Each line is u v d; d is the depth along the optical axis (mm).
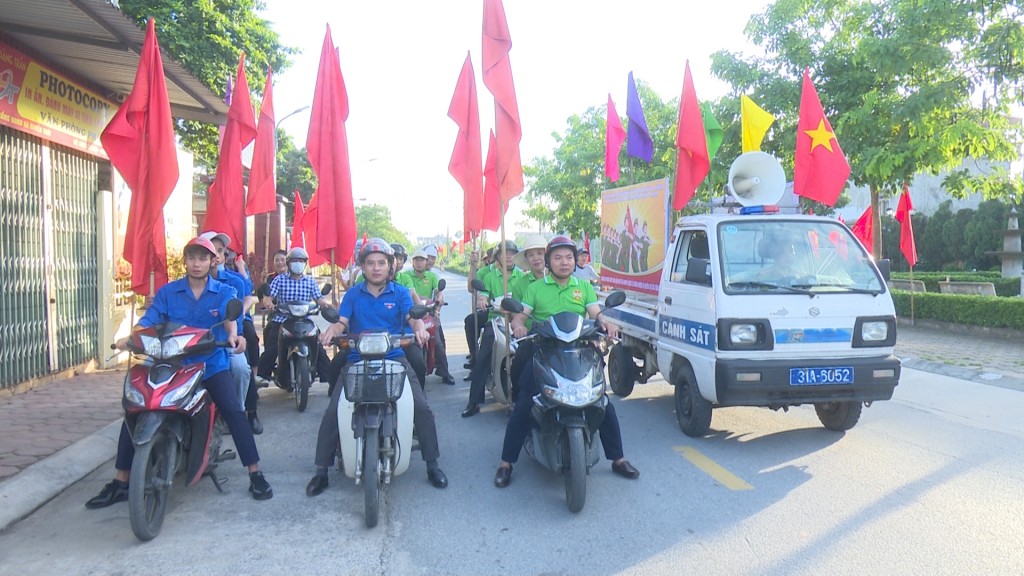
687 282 6484
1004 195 13867
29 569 3830
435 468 5227
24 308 8109
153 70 5625
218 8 17234
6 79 7562
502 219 6730
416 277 9297
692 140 8414
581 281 5754
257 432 6715
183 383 4293
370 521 4387
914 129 12766
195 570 3834
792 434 6473
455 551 4078
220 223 7113
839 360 5777
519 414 5168
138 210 5637
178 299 4762
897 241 32062
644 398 8234
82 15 6871
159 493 4340
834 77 14203
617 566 3867
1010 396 8117
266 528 4414
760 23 14930
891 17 13211
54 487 5035
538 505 4809
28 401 7520
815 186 7930
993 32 11969
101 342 9719
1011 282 21531
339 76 6969
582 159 23391
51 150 8680
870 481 5156
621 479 5305
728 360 5727
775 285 5957
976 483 5078
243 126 7207
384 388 4527
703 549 4059
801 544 4102
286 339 7805
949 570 3746
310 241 11297
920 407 7539
